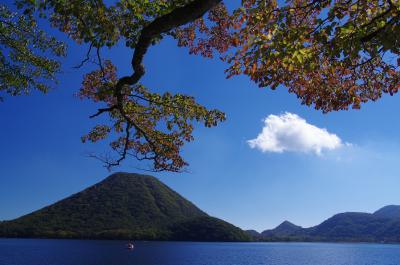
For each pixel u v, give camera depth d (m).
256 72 8.80
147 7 9.44
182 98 11.86
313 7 8.46
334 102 9.85
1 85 14.14
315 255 162.62
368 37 7.82
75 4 8.60
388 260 130.00
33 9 9.61
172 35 10.30
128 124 11.88
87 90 11.79
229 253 160.50
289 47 8.04
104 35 9.28
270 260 123.38
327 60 9.31
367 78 9.64
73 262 97.44
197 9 6.65
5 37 13.75
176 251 162.75
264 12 8.49
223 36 11.27
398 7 7.91
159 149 11.96
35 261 97.75
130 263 98.88
